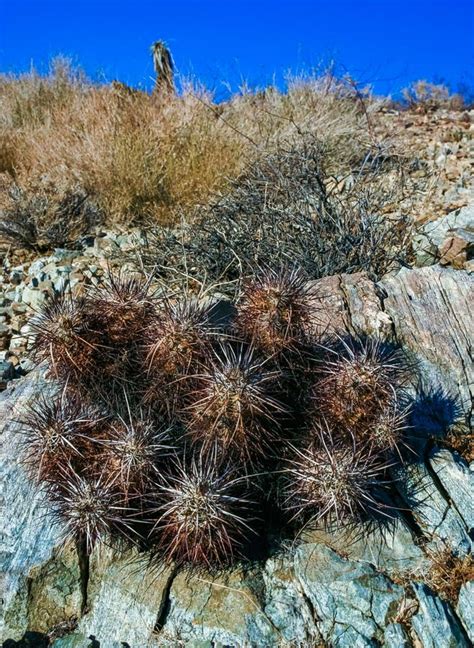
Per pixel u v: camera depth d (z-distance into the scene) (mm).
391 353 3436
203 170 6750
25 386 3627
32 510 2998
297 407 2893
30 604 2756
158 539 2727
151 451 2566
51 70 10172
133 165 6715
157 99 8312
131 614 2654
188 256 5000
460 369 3447
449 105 9586
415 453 2920
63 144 7398
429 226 5199
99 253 5812
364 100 8672
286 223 4961
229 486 2539
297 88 8258
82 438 2654
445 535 2787
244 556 2713
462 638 2498
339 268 4547
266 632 2561
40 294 5102
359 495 2633
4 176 7137
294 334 2812
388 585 2627
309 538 2785
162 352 2662
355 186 5461
